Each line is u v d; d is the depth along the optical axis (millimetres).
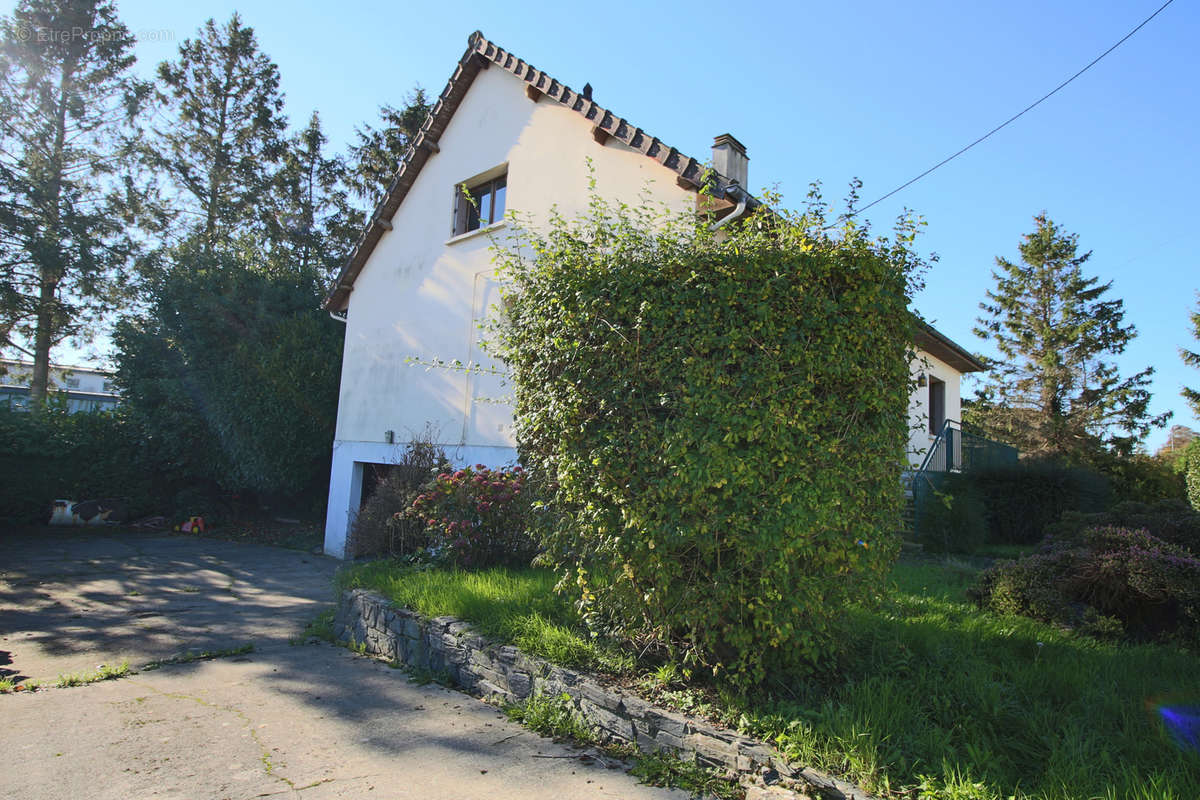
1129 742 3131
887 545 3996
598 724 4055
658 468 3990
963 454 15180
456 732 4207
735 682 3814
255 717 4488
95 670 5688
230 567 11594
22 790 3404
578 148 10078
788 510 3693
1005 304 30781
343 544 13164
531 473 5238
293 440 14898
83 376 38344
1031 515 13461
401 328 13031
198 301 15320
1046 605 5312
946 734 3238
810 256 3875
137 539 14961
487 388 10961
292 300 16297
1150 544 5445
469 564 7270
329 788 3422
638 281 4230
